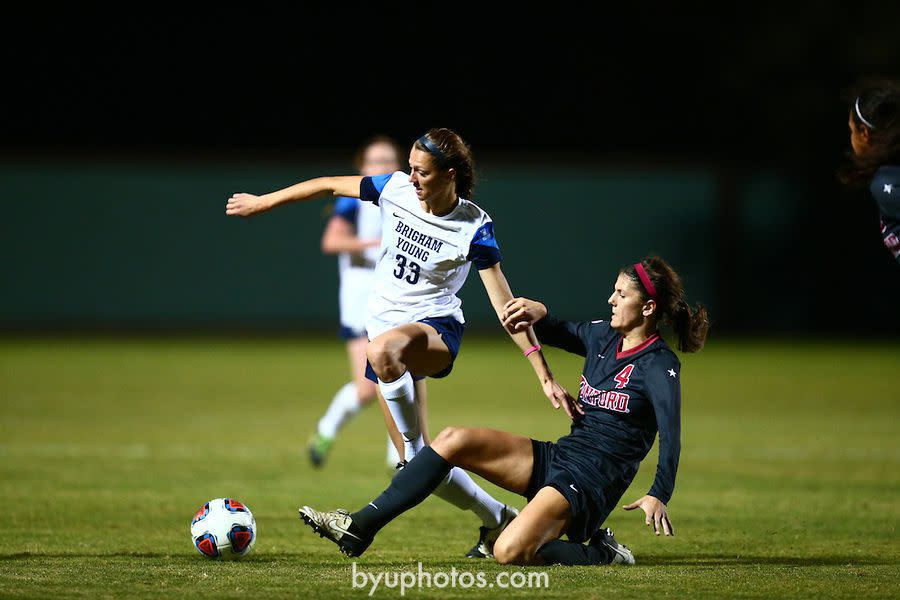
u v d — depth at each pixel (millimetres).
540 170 89938
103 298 87500
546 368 19000
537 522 17359
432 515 24344
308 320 88875
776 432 39906
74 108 101188
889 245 16625
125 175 87062
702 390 54219
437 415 43125
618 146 102188
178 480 28719
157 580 16359
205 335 84312
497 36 103188
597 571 17125
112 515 23438
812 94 92625
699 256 91812
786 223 92875
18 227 86250
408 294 20281
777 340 88625
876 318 93500
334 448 36125
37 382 53812
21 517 23016
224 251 88062
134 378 56375
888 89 16438
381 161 30625
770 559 19203
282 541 20766
